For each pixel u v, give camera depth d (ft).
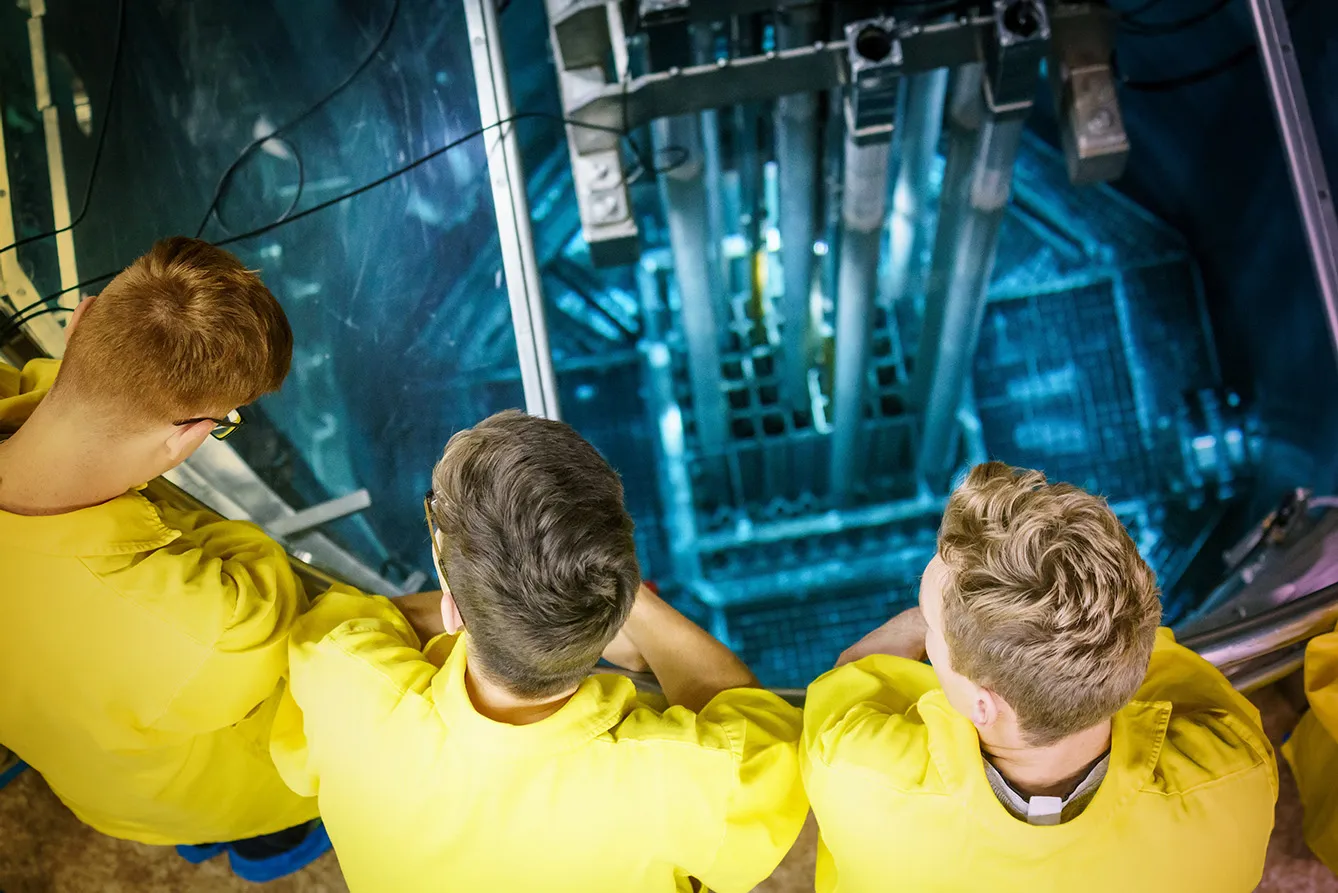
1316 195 11.13
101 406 4.40
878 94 11.76
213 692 5.06
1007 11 11.23
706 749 4.66
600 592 3.92
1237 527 21.17
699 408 21.30
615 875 4.65
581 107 11.89
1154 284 23.15
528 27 19.31
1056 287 23.59
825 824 4.98
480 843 4.54
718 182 16.81
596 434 24.44
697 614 23.61
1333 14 14.74
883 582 23.41
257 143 10.84
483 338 10.53
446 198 10.62
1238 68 17.65
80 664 4.88
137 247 10.30
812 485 24.20
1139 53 20.35
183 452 4.82
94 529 4.67
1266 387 20.53
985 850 4.44
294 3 10.88
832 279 19.44
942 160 21.67
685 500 23.30
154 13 10.78
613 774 4.53
